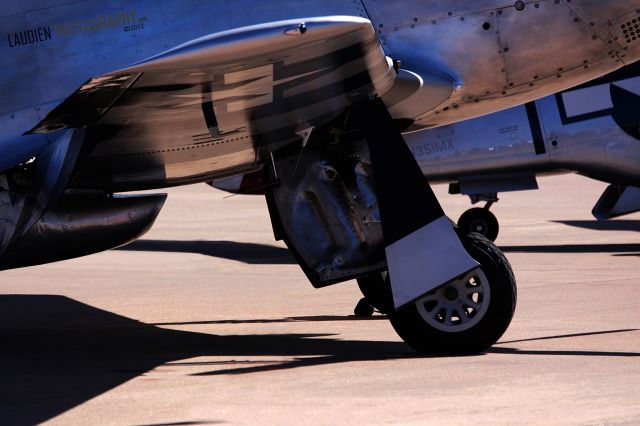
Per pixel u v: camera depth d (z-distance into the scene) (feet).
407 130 86.58
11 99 80.38
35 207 79.92
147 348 81.76
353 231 80.89
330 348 80.18
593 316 91.97
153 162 81.35
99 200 83.51
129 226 84.58
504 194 261.85
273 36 61.77
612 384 64.49
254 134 78.43
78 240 83.41
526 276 123.03
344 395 62.59
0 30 80.43
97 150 77.71
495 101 84.69
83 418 58.13
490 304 74.02
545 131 153.69
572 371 68.59
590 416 56.75
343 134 81.05
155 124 73.15
